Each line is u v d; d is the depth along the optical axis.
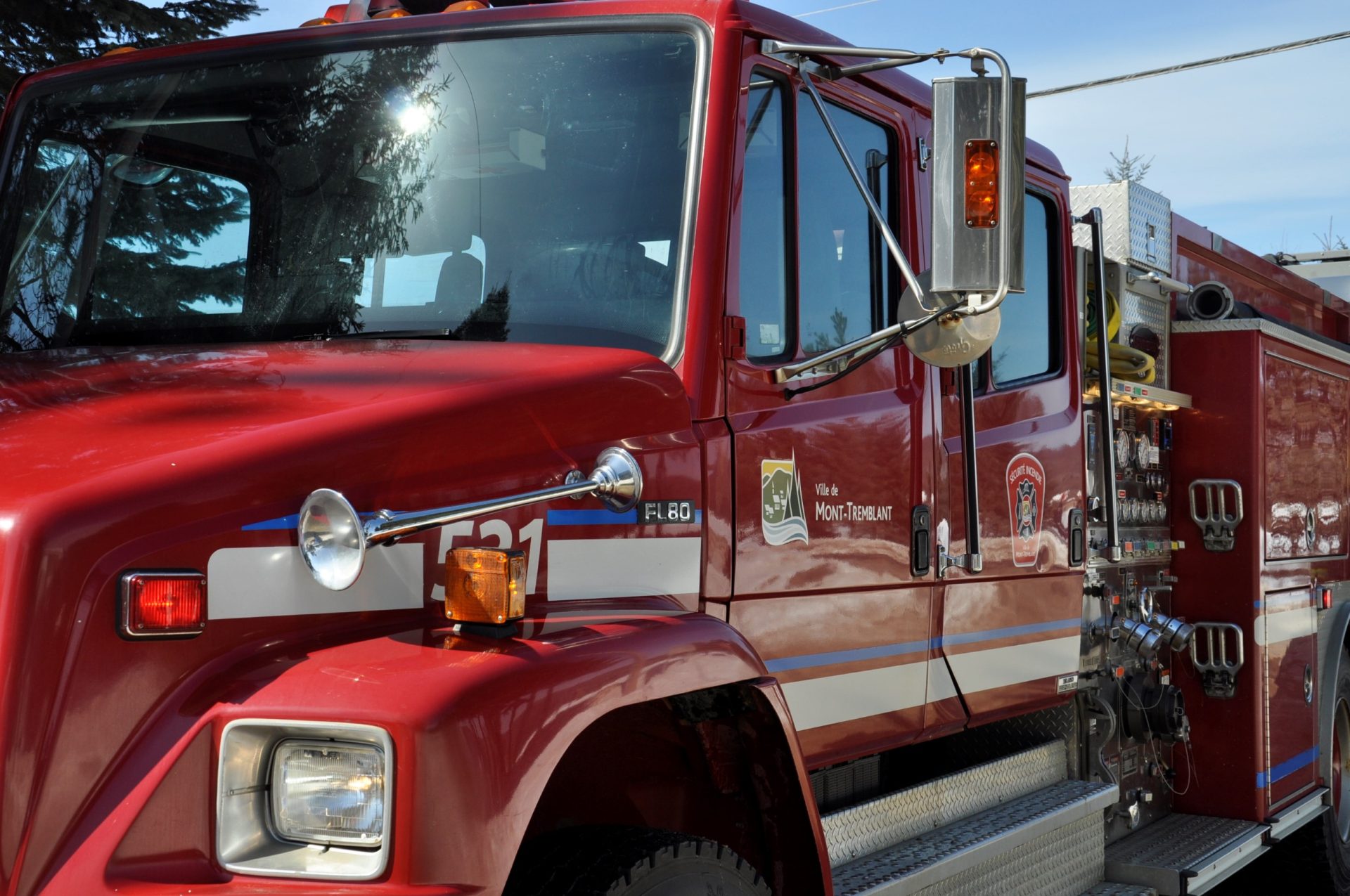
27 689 1.84
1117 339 5.56
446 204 3.06
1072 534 4.46
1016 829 3.93
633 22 3.05
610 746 2.76
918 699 3.57
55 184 3.53
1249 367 5.87
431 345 2.81
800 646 3.08
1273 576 6.02
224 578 2.04
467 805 1.95
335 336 3.01
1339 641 6.80
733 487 2.86
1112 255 5.68
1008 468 4.07
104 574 1.92
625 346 2.83
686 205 2.87
